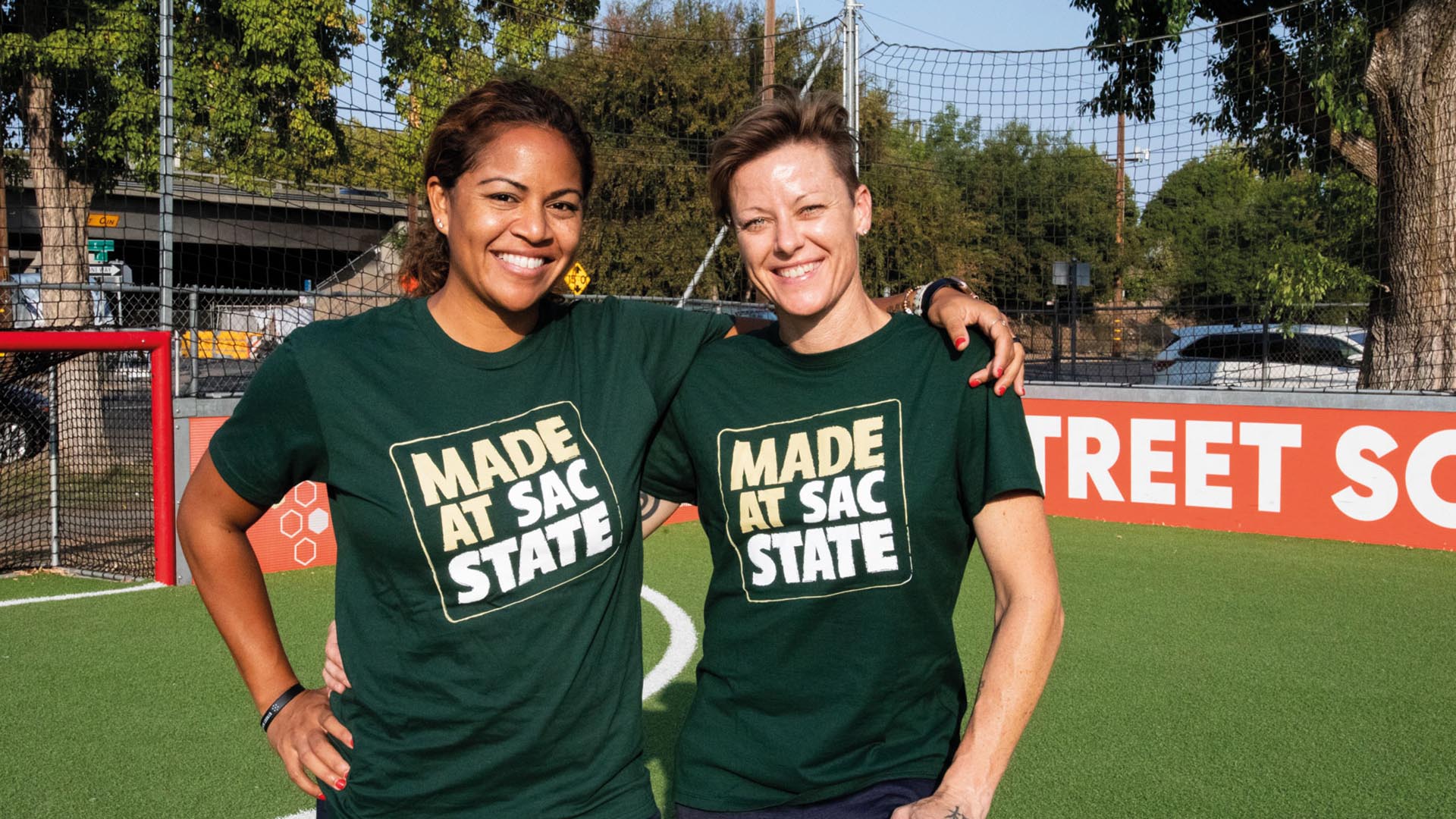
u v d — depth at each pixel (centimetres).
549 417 157
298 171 808
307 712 158
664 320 178
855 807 157
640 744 167
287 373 152
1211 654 445
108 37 983
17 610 525
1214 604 527
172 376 598
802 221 162
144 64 1007
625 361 168
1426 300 812
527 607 151
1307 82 970
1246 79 971
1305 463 693
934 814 134
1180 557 640
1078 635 474
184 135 845
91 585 582
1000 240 1070
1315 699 387
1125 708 378
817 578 164
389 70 734
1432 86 809
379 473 150
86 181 998
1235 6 1205
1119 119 945
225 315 717
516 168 149
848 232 166
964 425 159
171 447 580
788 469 167
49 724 366
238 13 837
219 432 157
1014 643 145
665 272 1605
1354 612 511
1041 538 153
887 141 1170
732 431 171
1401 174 833
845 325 168
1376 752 336
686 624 503
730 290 1659
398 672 152
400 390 153
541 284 156
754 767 162
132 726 364
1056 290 1057
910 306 190
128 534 629
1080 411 782
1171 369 1116
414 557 150
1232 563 622
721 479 171
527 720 151
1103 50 860
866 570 161
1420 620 496
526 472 153
